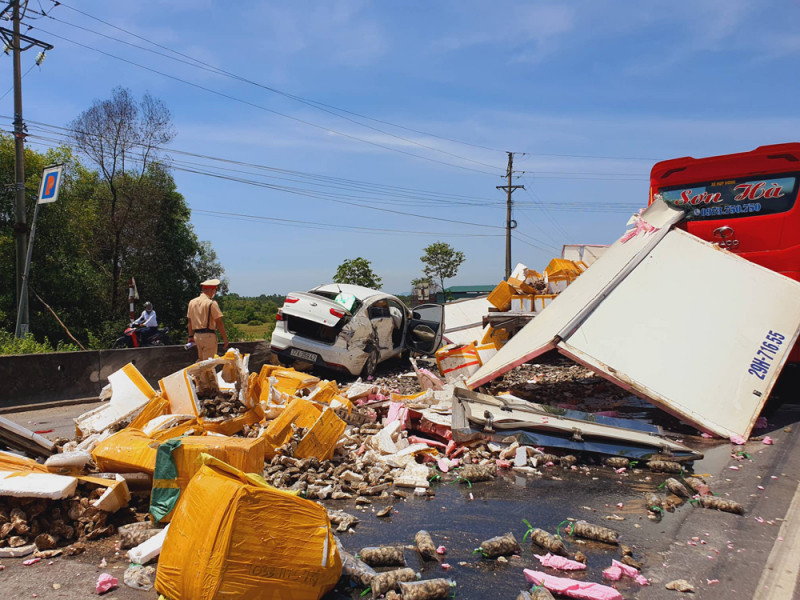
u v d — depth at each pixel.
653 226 9.03
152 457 4.38
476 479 5.27
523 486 5.13
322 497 4.73
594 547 3.80
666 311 7.40
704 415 6.33
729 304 7.44
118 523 4.04
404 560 3.57
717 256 8.05
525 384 10.02
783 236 8.28
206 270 32.22
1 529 3.66
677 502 4.62
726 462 5.62
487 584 3.28
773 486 4.95
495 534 4.04
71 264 24.44
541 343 7.30
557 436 6.05
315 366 11.85
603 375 6.65
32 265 22.91
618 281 7.94
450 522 4.27
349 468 5.25
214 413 6.04
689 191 9.09
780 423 7.09
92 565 3.47
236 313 48.06
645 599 3.11
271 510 2.88
